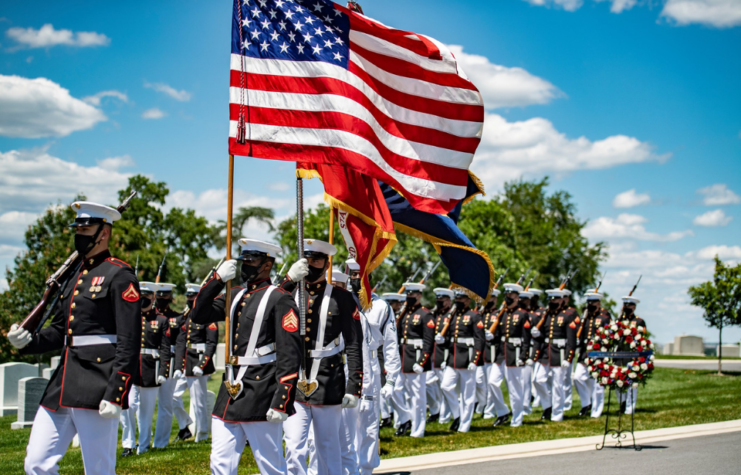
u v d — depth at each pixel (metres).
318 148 6.96
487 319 14.22
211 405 12.09
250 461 9.52
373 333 9.20
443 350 13.67
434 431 12.82
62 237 26.94
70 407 5.42
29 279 24.62
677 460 9.20
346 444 7.55
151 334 10.83
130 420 10.66
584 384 15.05
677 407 15.63
